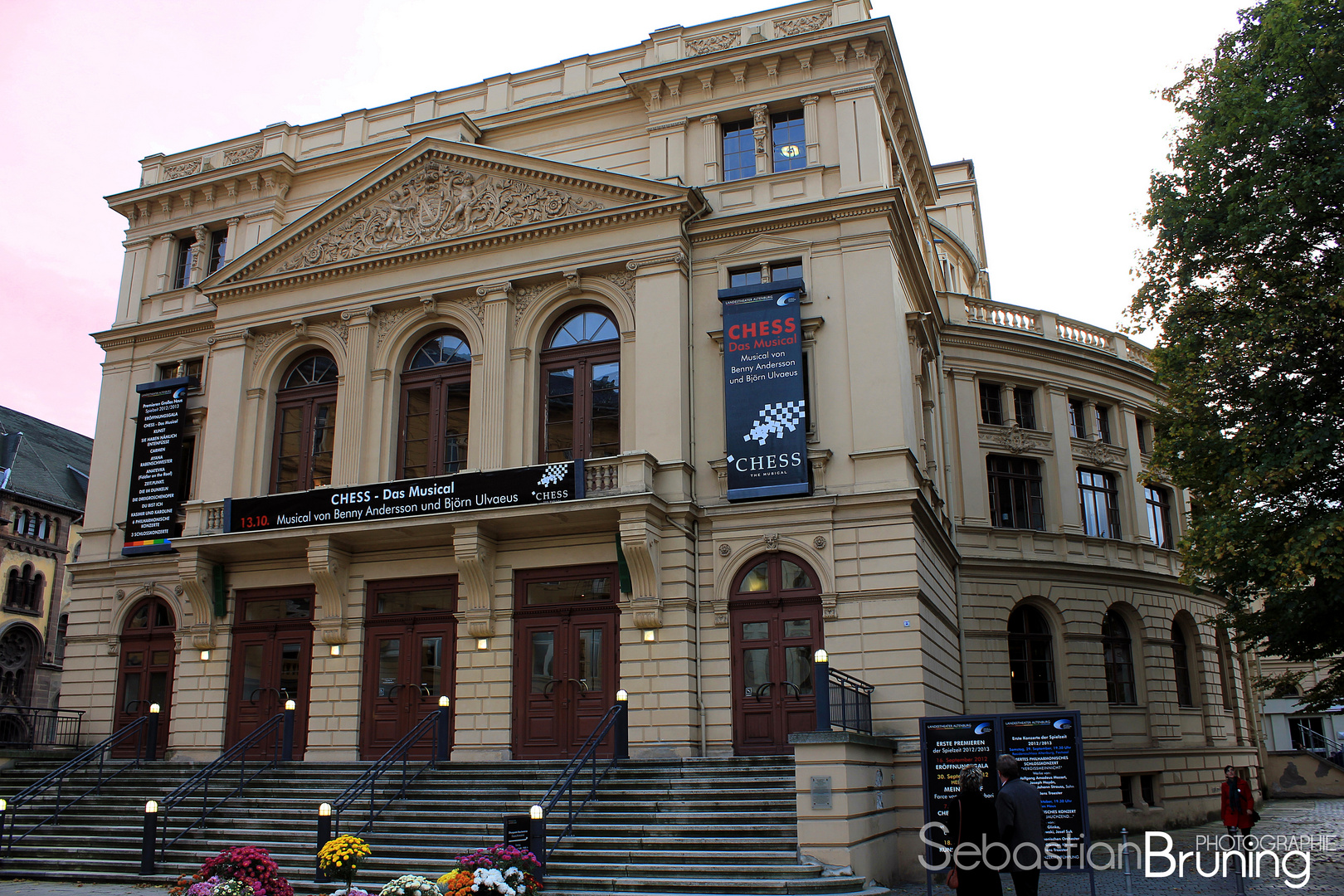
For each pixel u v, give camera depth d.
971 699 27.36
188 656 25.62
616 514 21.69
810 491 21.59
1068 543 30.06
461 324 25.41
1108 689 29.53
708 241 24.02
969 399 30.14
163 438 28.17
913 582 20.59
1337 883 16.98
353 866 13.41
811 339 22.75
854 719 18.56
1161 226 20.55
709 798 17.70
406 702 23.36
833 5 24.66
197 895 11.72
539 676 22.47
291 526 23.94
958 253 39.03
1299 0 17.84
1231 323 19.16
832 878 15.30
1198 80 20.72
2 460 53.94
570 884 15.52
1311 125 17.89
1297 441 17.41
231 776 22.03
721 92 25.23
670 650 21.28
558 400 24.42
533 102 27.94
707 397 23.05
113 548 28.73
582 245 24.42
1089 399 32.38
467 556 22.45
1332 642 19.08
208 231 30.81
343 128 29.95
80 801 21.59
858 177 23.39
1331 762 37.34
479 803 18.50
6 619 50.44
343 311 26.27
